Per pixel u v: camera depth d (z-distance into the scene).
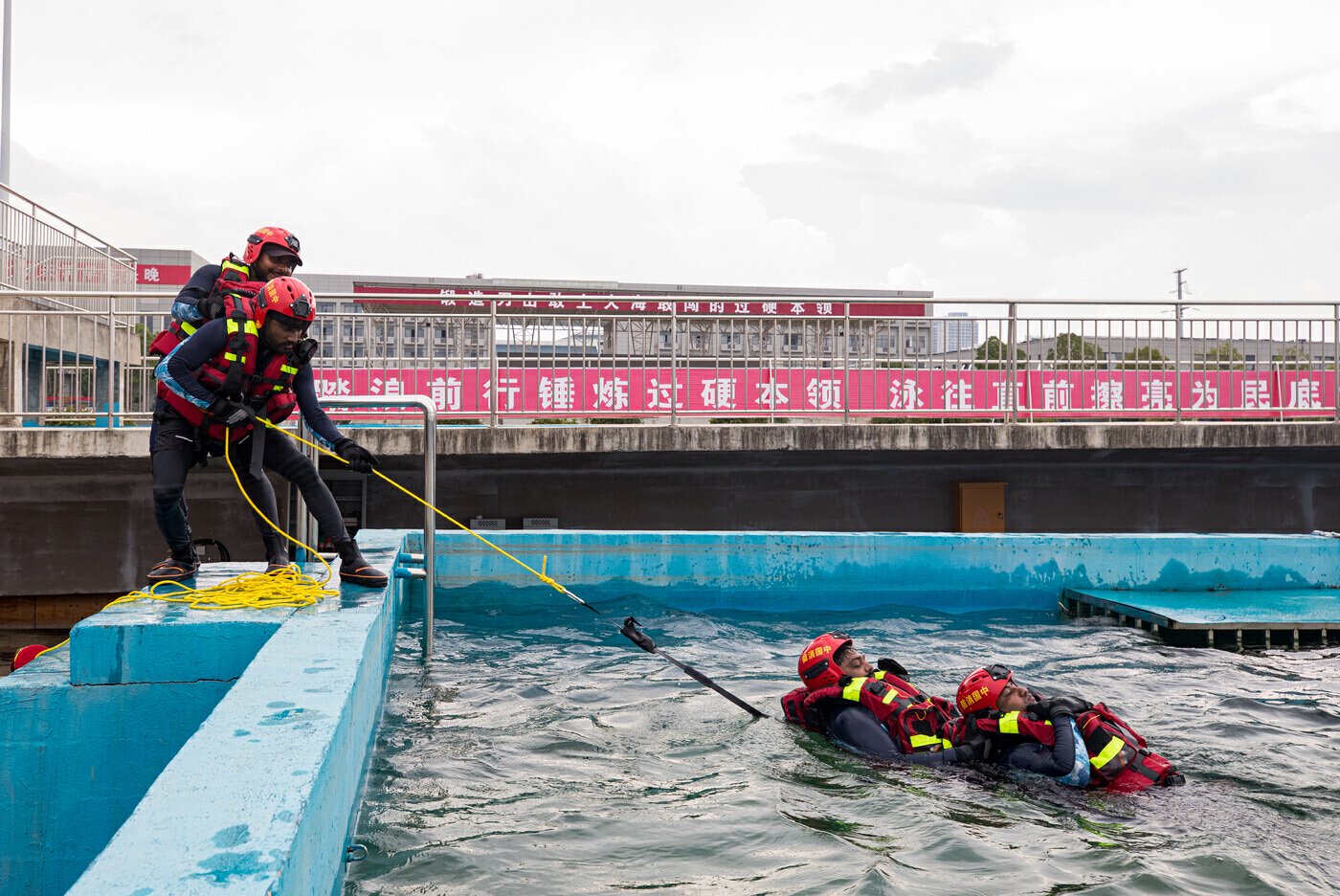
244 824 1.65
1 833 3.79
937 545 9.22
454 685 5.98
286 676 2.94
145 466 9.57
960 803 4.07
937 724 4.78
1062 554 9.27
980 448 11.65
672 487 11.76
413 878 3.14
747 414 12.10
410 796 3.96
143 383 11.07
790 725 5.29
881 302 12.20
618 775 4.36
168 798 1.79
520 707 5.50
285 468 5.05
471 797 3.98
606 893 3.07
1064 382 12.47
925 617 8.70
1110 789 4.25
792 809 3.96
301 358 4.82
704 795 4.12
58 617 9.50
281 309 4.56
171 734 3.87
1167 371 12.59
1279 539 9.37
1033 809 4.00
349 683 2.85
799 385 12.20
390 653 6.17
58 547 9.47
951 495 12.24
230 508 9.72
